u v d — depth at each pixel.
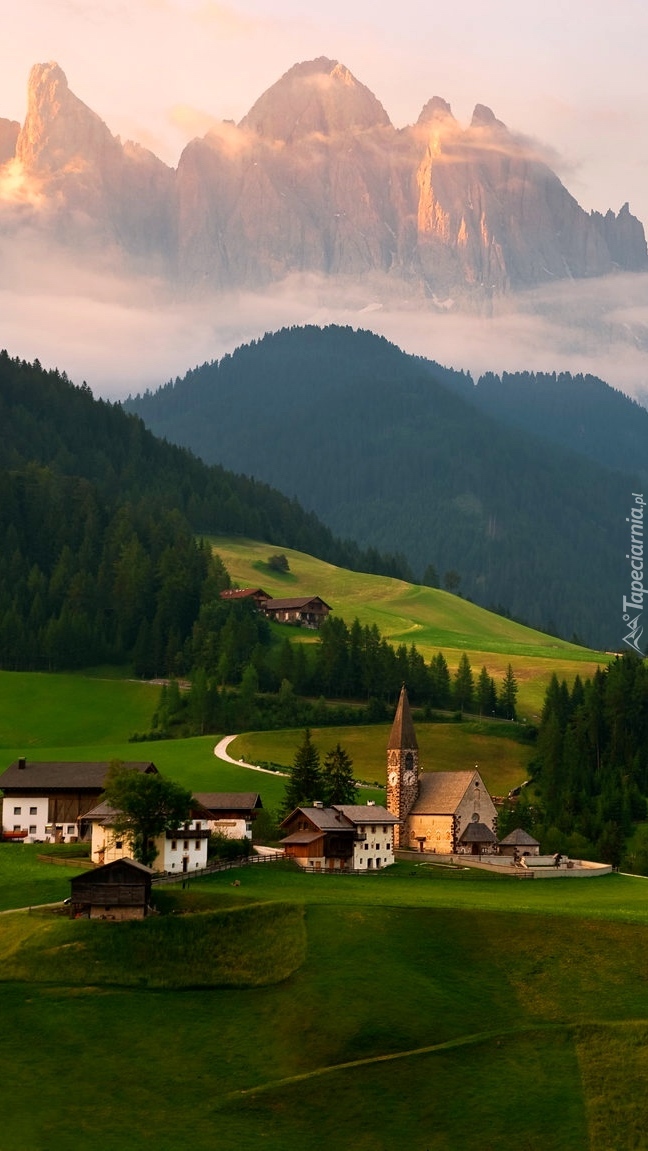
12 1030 149.50
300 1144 133.62
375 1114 137.50
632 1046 146.25
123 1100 139.50
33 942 165.50
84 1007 154.38
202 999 157.38
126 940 166.12
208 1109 138.38
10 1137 132.00
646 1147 132.25
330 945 166.75
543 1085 141.38
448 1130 135.38
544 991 160.25
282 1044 149.00
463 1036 150.62
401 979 160.12
